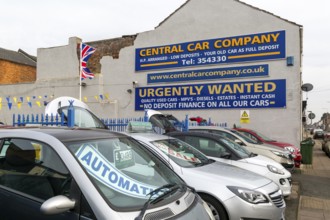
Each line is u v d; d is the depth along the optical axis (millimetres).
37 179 2783
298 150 12352
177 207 2676
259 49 14648
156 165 3381
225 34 15414
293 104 13945
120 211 2373
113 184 2668
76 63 19312
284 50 14172
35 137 2949
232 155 6742
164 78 16734
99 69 18609
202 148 6953
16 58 27672
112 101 17703
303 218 6242
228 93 15227
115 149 3100
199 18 16078
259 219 4500
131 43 17781
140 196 2672
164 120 10070
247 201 4492
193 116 15945
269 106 14359
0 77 25656
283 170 6969
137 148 3441
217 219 4500
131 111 17531
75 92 18422
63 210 2350
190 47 16172
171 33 16688
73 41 19484
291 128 13922
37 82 19469
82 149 2830
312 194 8570
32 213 2641
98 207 2352
